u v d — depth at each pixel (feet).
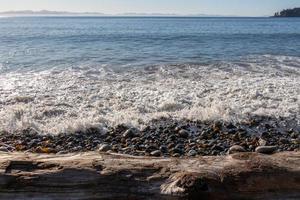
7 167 14.82
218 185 14.30
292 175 14.84
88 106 39.65
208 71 62.95
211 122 35.65
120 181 14.42
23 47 112.98
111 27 334.65
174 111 38.58
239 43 130.52
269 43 130.62
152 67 66.64
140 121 35.29
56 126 33.22
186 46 115.75
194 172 14.58
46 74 59.57
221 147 29.48
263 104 40.86
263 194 14.49
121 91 46.68
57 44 125.59
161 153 27.58
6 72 62.28
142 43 129.59
